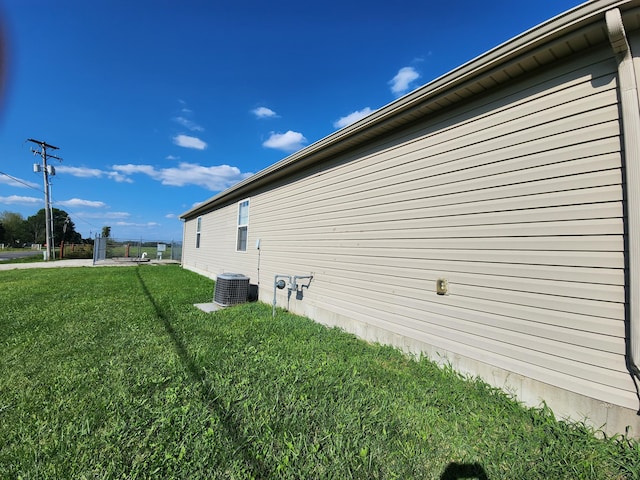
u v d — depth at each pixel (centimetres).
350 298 438
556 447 188
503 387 253
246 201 828
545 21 209
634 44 197
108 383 263
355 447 185
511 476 165
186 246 1582
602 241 203
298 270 569
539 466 172
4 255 2867
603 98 207
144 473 162
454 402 241
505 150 260
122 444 185
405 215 357
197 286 904
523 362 241
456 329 294
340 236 466
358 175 435
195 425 203
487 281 269
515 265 249
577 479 163
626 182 191
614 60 203
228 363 307
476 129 285
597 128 208
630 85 191
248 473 162
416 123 348
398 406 233
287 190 622
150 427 201
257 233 747
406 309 349
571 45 215
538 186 237
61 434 193
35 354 335
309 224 545
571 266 217
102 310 554
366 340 404
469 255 285
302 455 178
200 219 1317
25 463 168
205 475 161
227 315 532
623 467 171
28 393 246
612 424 195
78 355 331
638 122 187
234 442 186
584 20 195
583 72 217
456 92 283
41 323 461
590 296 207
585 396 207
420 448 187
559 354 221
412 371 299
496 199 265
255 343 377
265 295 686
